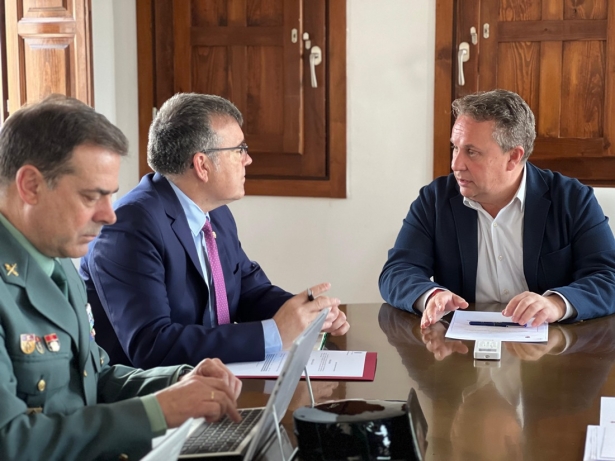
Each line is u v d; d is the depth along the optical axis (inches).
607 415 56.9
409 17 137.3
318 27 140.1
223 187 79.3
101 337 75.8
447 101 137.6
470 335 79.0
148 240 74.1
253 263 92.5
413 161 140.3
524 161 94.5
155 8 145.3
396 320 85.6
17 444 45.8
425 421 55.7
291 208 145.4
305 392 62.9
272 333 71.8
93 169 50.0
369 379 65.6
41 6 135.7
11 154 49.9
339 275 145.4
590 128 133.0
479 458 50.1
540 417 57.0
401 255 98.9
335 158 142.5
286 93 142.3
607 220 97.7
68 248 51.6
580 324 83.4
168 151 78.0
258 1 141.9
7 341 49.8
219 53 144.2
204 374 56.2
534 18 133.0
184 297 77.5
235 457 49.8
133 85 147.4
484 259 97.6
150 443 48.9
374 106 140.3
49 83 136.6
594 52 131.5
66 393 53.6
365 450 47.9
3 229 51.5
